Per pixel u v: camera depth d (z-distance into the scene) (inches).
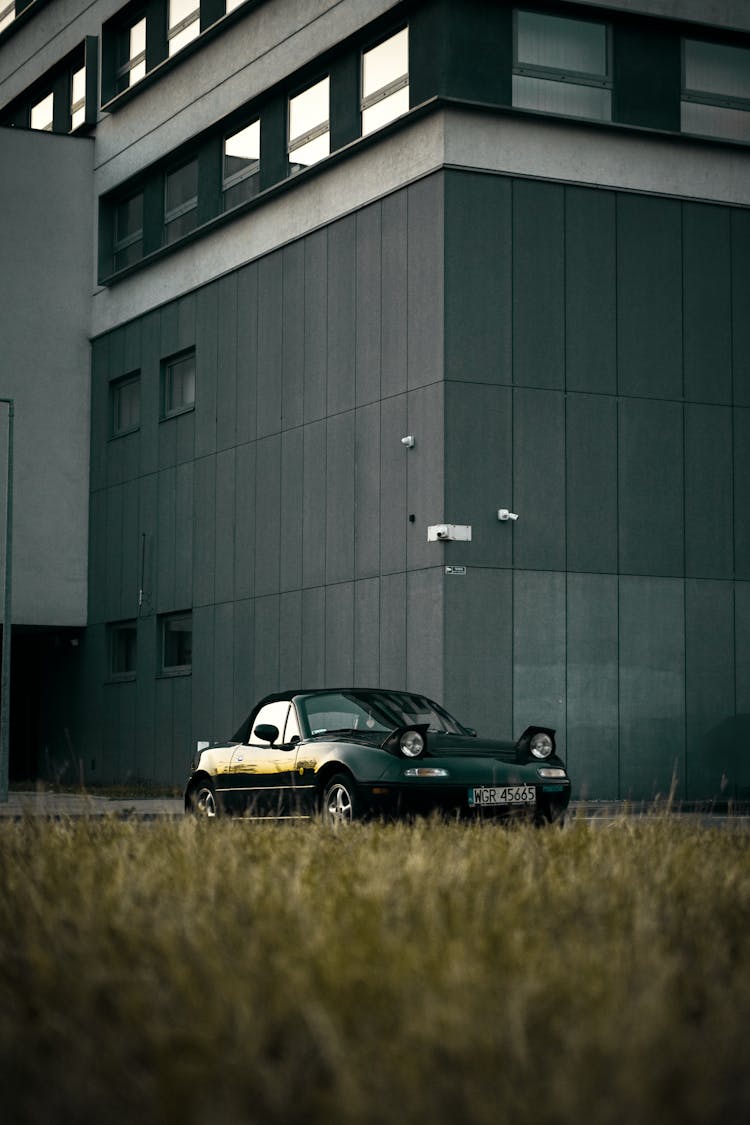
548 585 870.4
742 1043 142.6
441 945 179.0
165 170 1210.0
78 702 1289.4
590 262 900.0
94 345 1288.1
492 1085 129.9
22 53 1460.4
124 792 1040.8
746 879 256.7
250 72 1075.3
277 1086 129.8
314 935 185.0
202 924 191.8
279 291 1028.5
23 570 1258.0
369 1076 132.0
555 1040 143.3
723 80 948.6
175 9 1196.5
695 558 911.0
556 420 883.4
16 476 1261.1
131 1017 153.4
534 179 890.7
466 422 863.1
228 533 1079.0
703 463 919.0
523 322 880.9
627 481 897.5
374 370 922.7
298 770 493.4
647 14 919.0
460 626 848.9
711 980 168.9
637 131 912.9
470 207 874.8
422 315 880.9
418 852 269.0
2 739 906.7
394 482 897.5
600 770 871.1
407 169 899.4
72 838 314.7
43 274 1282.0
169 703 1148.5
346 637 935.7
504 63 888.9
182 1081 134.1
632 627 889.5
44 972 171.0
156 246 1211.2
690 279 925.2
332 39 976.3
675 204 925.2
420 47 895.7
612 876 246.4
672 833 336.8
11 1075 142.7
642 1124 122.0
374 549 912.9
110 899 214.5
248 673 1044.5
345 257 957.2
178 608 1139.3
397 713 516.4
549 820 473.7
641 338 909.2
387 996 158.4
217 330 1106.7
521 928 197.0
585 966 167.2
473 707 846.5
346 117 972.6
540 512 874.1
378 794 457.1
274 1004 154.8
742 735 909.2
